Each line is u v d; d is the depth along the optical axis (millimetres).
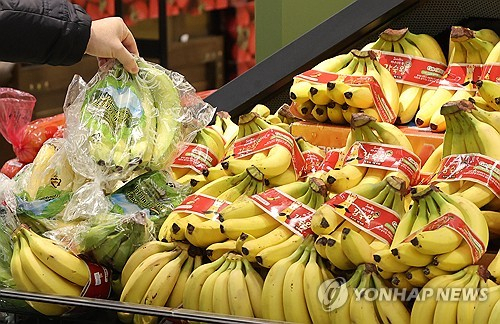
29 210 1863
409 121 2150
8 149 4184
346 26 2309
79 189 1879
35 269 1750
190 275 1717
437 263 1494
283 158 1871
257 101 2408
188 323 1661
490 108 1942
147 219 1824
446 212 1543
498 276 1502
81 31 1923
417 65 2182
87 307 1697
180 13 5133
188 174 2100
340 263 1590
